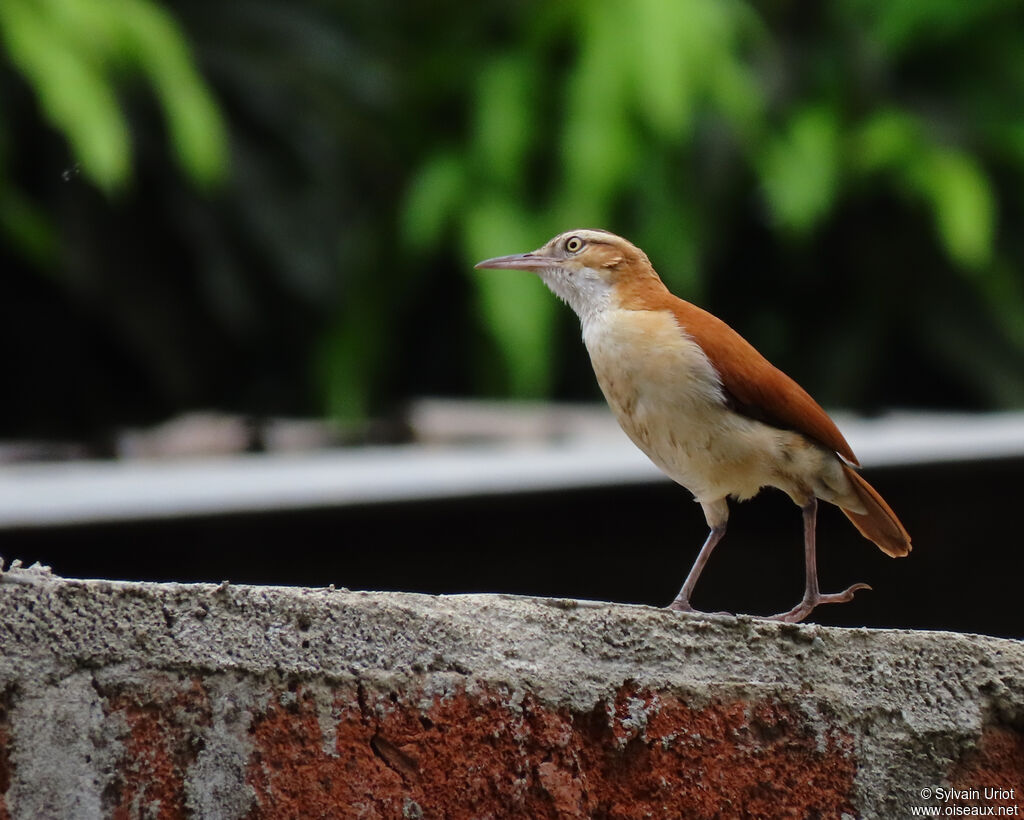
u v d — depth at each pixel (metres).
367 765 3.76
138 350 19.42
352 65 20.47
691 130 19.72
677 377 6.18
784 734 4.09
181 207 18.94
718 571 8.33
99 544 7.07
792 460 6.23
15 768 3.56
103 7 16.16
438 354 21.81
